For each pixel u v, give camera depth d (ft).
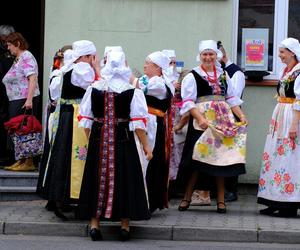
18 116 34.22
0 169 35.12
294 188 29.66
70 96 28.32
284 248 26.53
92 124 26.91
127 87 26.66
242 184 35.63
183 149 30.76
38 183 29.86
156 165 29.43
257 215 30.32
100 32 35.27
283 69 30.25
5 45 36.01
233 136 29.91
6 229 28.17
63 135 28.09
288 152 29.66
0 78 35.96
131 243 26.94
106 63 27.58
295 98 29.55
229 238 27.48
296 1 35.76
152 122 29.04
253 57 35.70
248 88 35.42
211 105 30.07
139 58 35.27
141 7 35.17
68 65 28.30
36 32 40.78
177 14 35.12
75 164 27.91
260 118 35.42
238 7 35.73
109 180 26.55
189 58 35.17
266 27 35.76
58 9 35.22
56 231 28.04
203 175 30.86
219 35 35.09
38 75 38.93
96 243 26.81
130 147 26.76
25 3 40.75
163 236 27.73
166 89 29.53
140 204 26.68
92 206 26.76
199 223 28.53
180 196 34.37
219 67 30.48
